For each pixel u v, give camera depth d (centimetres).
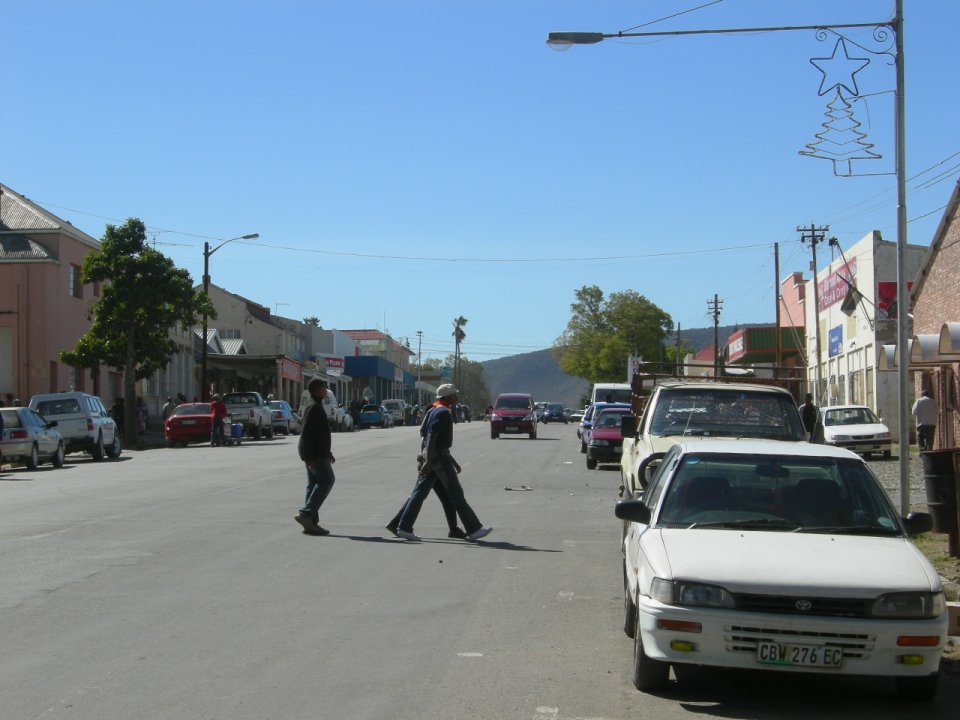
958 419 2608
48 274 4166
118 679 705
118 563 1151
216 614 905
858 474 782
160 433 4819
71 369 4372
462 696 677
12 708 640
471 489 2108
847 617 636
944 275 2700
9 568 1115
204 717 626
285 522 1508
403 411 7806
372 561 1186
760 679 736
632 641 833
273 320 8344
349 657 769
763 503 762
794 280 5738
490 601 979
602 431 2630
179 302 3766
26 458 2628
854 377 4297
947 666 780
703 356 8744
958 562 1188
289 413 5169
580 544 1350
